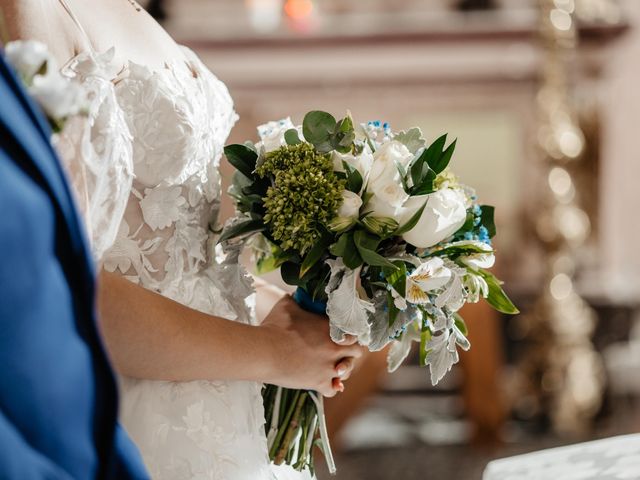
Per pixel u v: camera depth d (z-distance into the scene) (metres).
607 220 4.86
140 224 1.07
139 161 1.04
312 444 1.26
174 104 1.06
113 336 0.95
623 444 1.27
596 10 4.77
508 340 4.65
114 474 0.57
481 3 4.98
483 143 5.14
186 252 1.13
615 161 4.87
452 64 5.05
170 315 0.99
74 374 0.55
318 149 1.13
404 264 1.10
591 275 4.87
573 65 4.87
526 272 5.04
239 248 1.21
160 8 5.09
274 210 1.10
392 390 4.85
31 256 0.53
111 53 0.96
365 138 1.18
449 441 4.12
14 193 0.53
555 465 1.25
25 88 0.63
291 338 1.12
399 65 5.07
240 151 1.18
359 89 5.15
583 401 4.18
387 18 5.04
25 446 0.51
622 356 4.69
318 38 4.95
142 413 1.04
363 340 1.11
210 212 1.19
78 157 0.86
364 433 4.29
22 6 0.91
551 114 4.36
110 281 0.94
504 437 4.12
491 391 4.02
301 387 1.14
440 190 1.11
